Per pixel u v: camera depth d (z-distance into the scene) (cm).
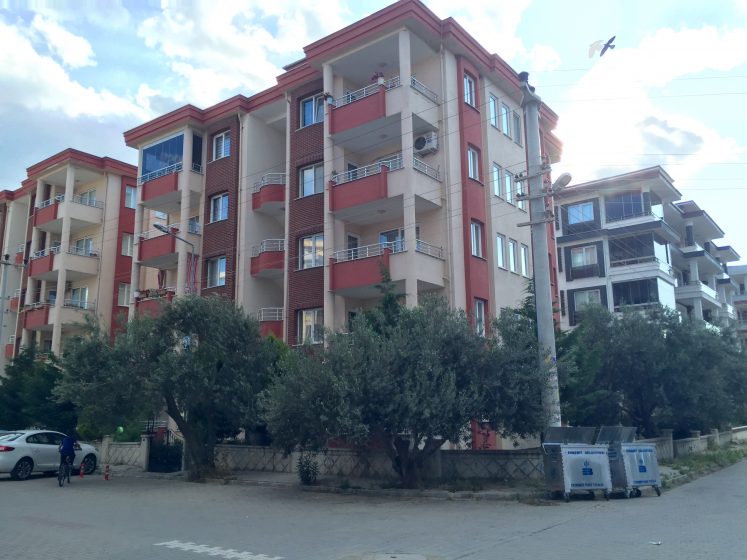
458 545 902
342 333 1560
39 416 2600
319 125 2597
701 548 859
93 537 1009
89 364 1848
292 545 927
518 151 2786
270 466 2062
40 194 3975
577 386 1883
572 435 1416
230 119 2967
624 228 4175
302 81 2686
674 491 1526
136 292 3092
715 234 5281
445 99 2362
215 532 1046
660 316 2341
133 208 3966
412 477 1553
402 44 2277
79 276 3794
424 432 1444
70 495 1588
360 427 1386
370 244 2484
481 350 1512
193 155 3044
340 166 2452
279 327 2575
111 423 2002
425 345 1466
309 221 2548
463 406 1435
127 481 1944
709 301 4900
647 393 2323
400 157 2325
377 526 1080
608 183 4269
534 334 1644
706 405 2316
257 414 1855
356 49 2403
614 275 4181
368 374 1424
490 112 2614
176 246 2955
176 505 1392
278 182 2842
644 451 1462
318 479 1773
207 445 1992
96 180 3956
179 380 1814
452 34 2361
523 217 2731
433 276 2205
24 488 1750
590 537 945
